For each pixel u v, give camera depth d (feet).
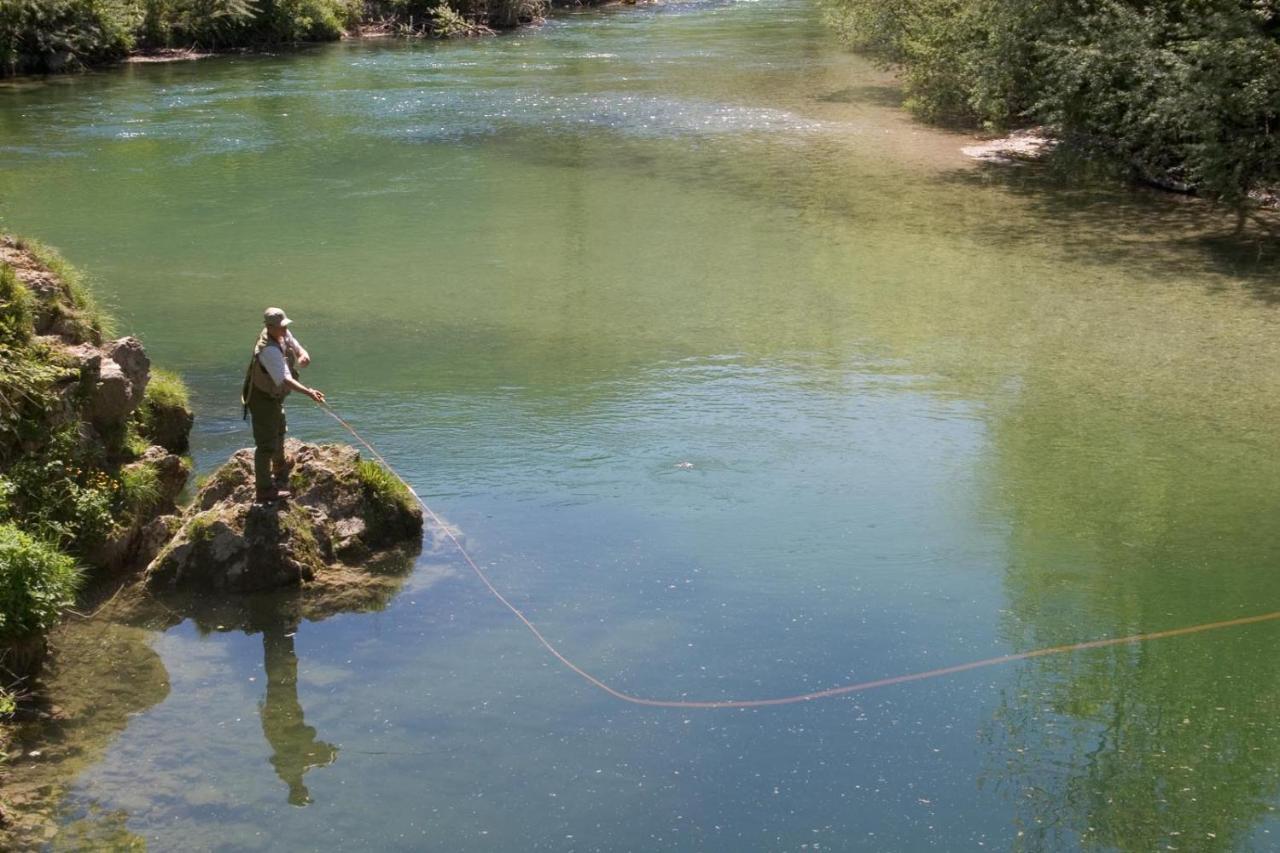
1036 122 98.84
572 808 24.32
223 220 70.33
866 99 113.29
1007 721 27.55
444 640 30.35
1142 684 29.12
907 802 24.81
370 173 82.69
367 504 34.91
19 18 124.36
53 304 38.01
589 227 69.97
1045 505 38.01
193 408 43.88
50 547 30.53
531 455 40.63
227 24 143.74
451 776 25.25
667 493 38.24
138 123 98.32
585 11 188.65
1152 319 55.26
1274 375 48.52
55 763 25.26
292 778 25.04
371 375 47.37
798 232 69.41
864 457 41.09
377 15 163.94
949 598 32.76
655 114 105.70
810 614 31.78
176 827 23.45
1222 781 25.71
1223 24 70.18
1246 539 36.17
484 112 106.22
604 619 31.32
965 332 53.31
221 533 32.40
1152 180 81.25
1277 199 75.92
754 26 168.86
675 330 53.21
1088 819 24.43
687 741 26.58
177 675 28.73
